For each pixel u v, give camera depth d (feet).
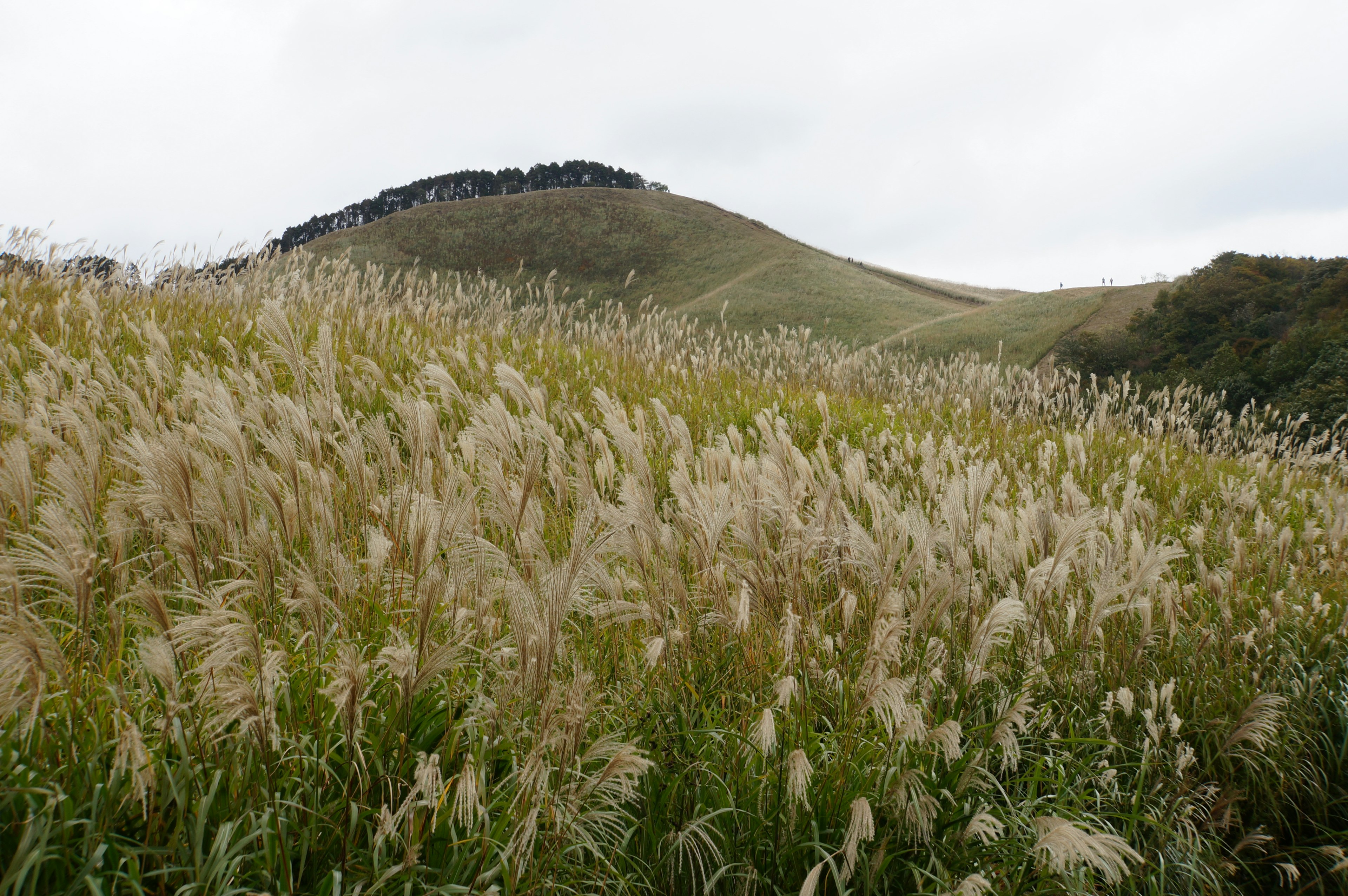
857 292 280.92
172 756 6.33
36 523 7.45
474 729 6.81
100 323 19.07
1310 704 10.90
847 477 11.83
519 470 11.12
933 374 34.88
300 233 375.86
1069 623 10.55
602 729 7.57
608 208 364.17
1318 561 15.75
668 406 23.52
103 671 6.88
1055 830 6.23
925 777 7.39
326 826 6.04
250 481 8.20
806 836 7.03
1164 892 8.32
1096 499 20.35
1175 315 174.81
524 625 6.19
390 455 8.96
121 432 11.22
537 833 6.16
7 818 5.38
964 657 8.93
